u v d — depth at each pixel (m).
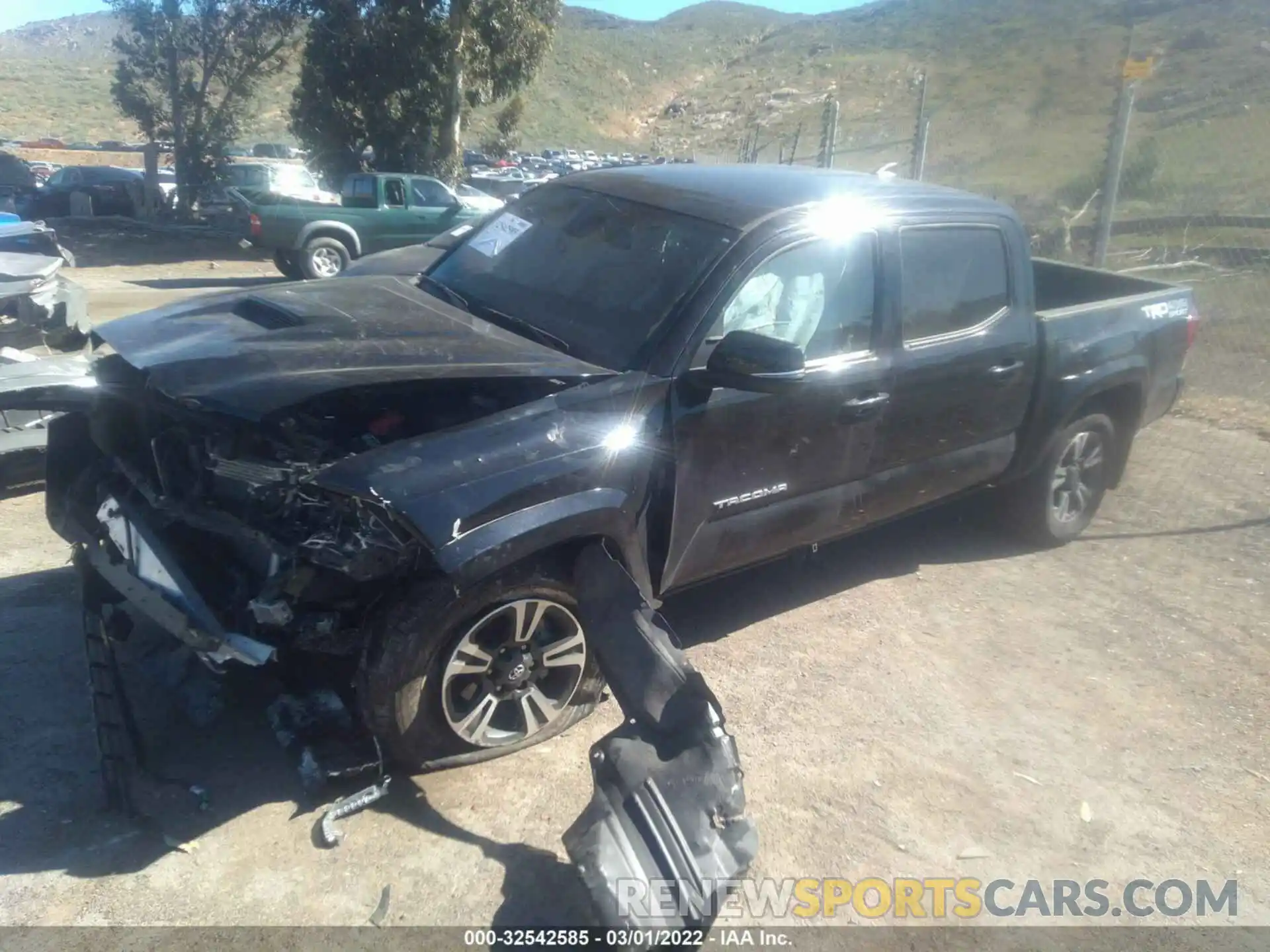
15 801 3.43
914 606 5.07
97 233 23.05
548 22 24.30
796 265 4.16
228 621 3.45
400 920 3.03
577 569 3.54
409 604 3.31
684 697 3.17
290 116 25.22
